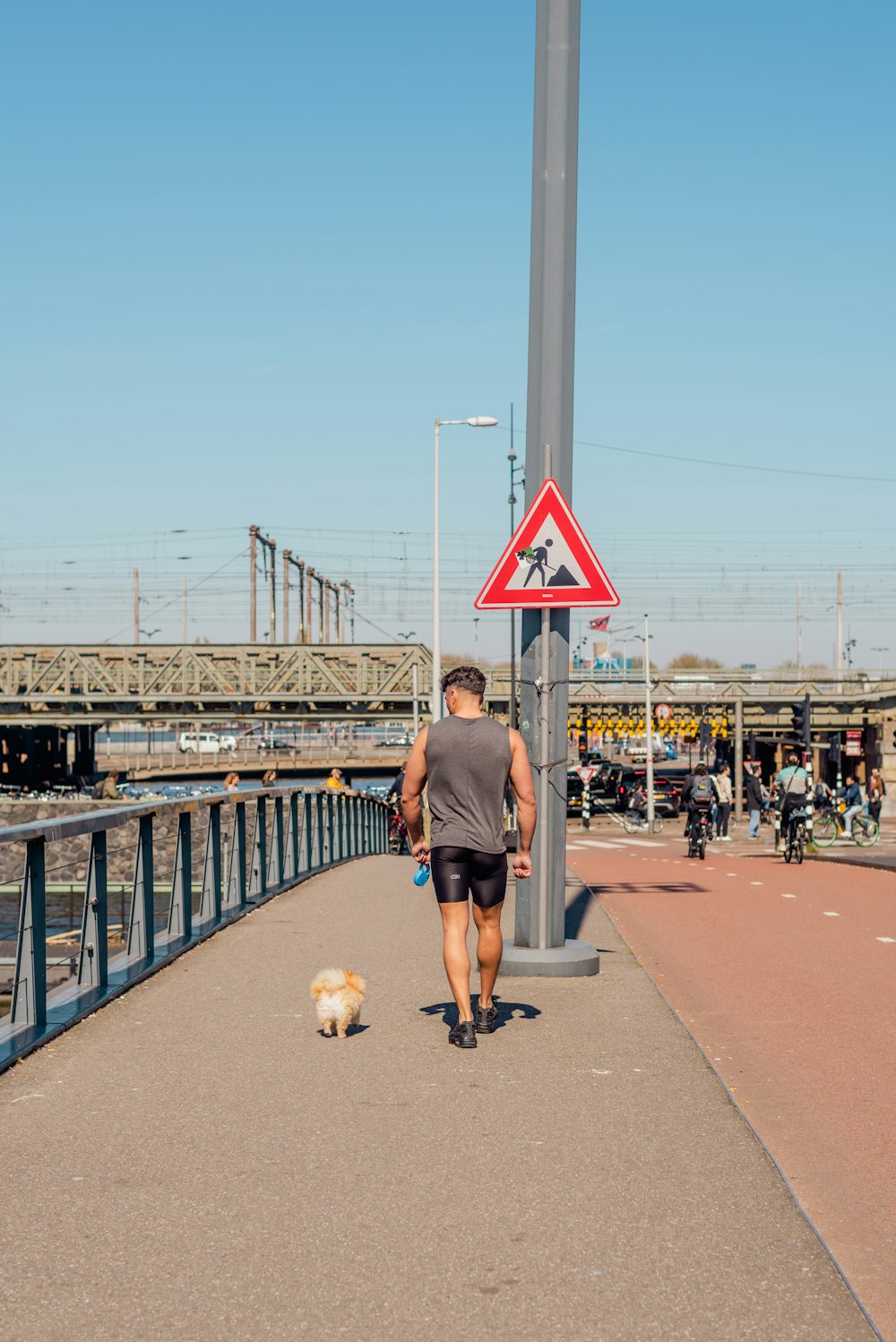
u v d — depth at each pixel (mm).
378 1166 4520
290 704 76062
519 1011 7293
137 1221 3988
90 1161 4578
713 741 72375
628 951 9688
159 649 73312
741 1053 6711
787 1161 4852
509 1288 3502
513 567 8547
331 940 10141
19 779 88375
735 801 60844
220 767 94938
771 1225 3979
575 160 8734
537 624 8773
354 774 111312
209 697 69875
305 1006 7391
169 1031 6723
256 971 8602
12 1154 4660
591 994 7820
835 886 17141
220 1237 3854
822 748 77688
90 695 70188
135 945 8633
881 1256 3850
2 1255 3727
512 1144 4773
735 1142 4809
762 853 29953
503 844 6574
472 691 6770
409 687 71312
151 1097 5441
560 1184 4332
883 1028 7328
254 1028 6809
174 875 9812
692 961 9867
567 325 8688
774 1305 3410
